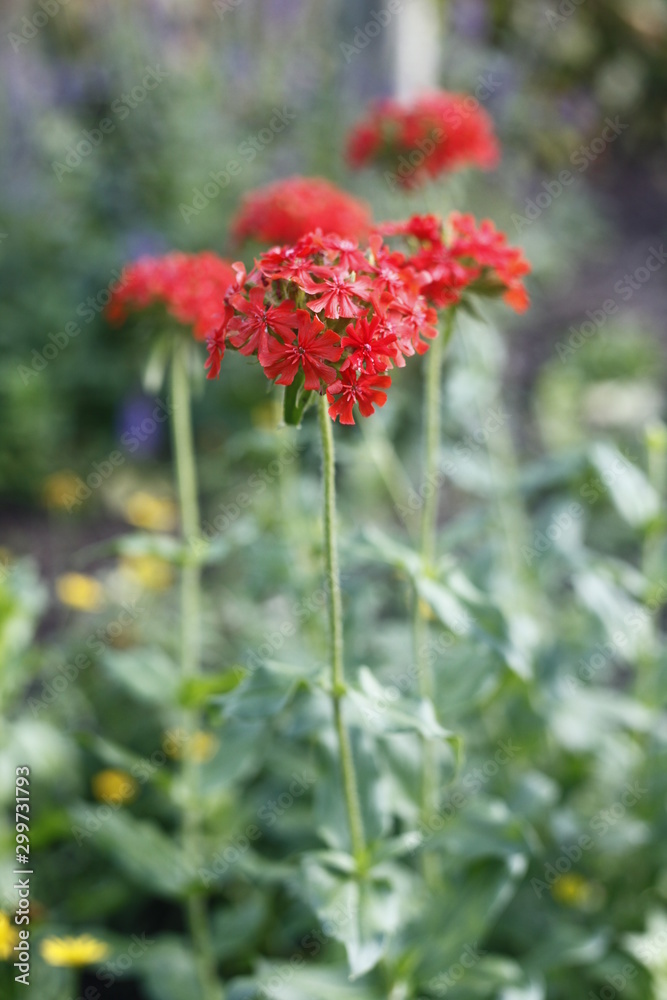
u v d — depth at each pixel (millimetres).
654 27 9320
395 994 2320
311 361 1646
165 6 7285
